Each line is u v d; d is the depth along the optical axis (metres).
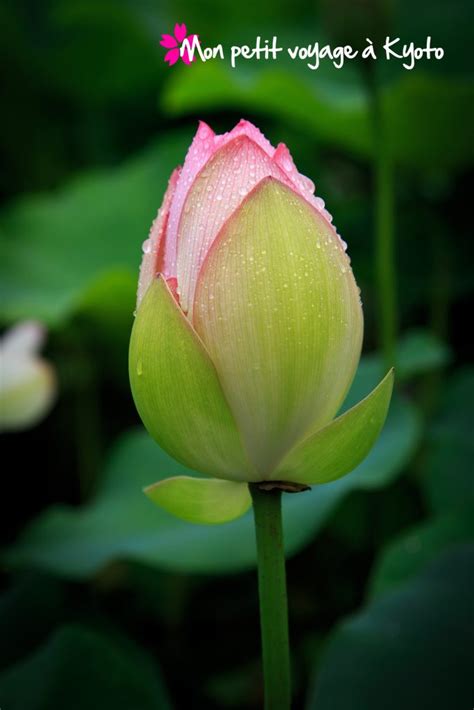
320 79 1.45
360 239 1.39
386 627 0.74
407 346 1.12
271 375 0.62
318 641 1.09
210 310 0.62
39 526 0.99
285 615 0.65
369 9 0.98
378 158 1.02
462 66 1.33
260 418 0.63
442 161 1.27
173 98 1.22
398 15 1.39
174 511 0.67
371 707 0.71
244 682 1.07
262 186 0.62
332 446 0.63
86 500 1.41
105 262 1.47
